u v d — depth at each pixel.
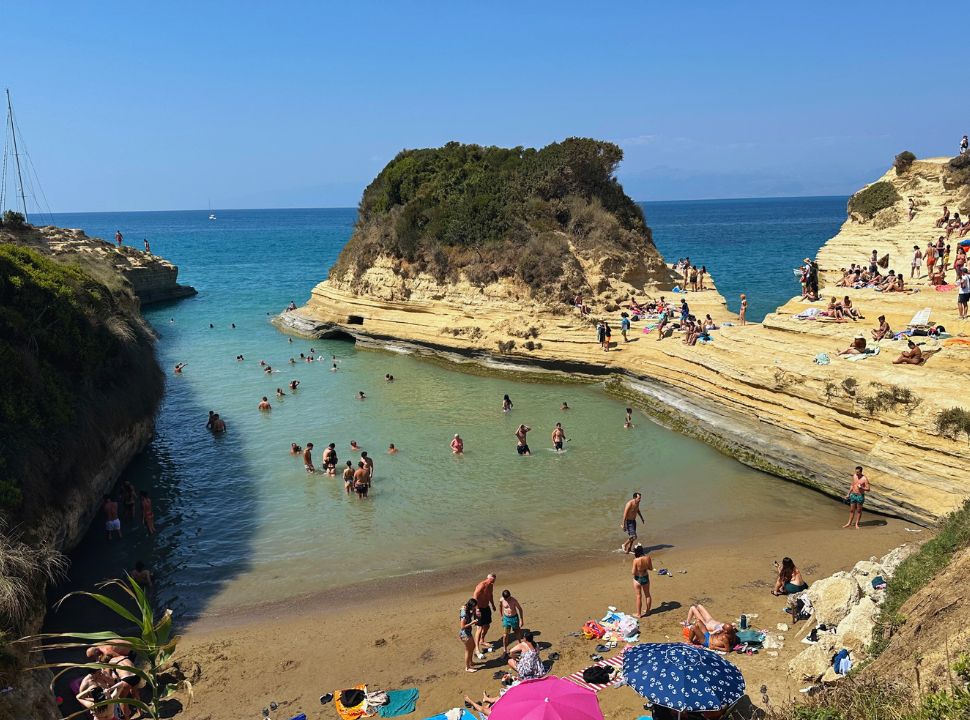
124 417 24.48
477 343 39.66
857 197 52.34
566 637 14.34
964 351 20.25
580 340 36.25
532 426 29.08
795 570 15.35
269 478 24.20
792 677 11.57
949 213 42.16
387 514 21.27
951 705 6.99
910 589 11.79
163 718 12.40
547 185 45.12
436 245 44.31
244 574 17.97
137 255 66.50
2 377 17.70
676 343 31.09
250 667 13.92
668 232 158.12
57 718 11.68
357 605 16.42
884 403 20.20
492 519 20.80
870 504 20.27
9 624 11.80
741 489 22.62
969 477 18.03
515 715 9.52
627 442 27.00
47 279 23.62
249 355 44.00
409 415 31.05
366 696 12.73
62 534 17.55
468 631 13.40
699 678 10.03
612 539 19.47
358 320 47.44
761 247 109.62
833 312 26.28
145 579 17.38
